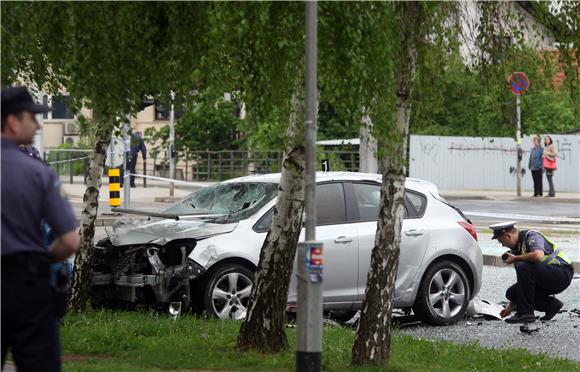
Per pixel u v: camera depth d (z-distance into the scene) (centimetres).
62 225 1041
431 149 7869
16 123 1059
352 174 2430
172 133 7656
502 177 7931
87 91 1717
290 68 1545
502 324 2495
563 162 8038
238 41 1560
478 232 4434
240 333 1883
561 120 8238
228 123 8419
